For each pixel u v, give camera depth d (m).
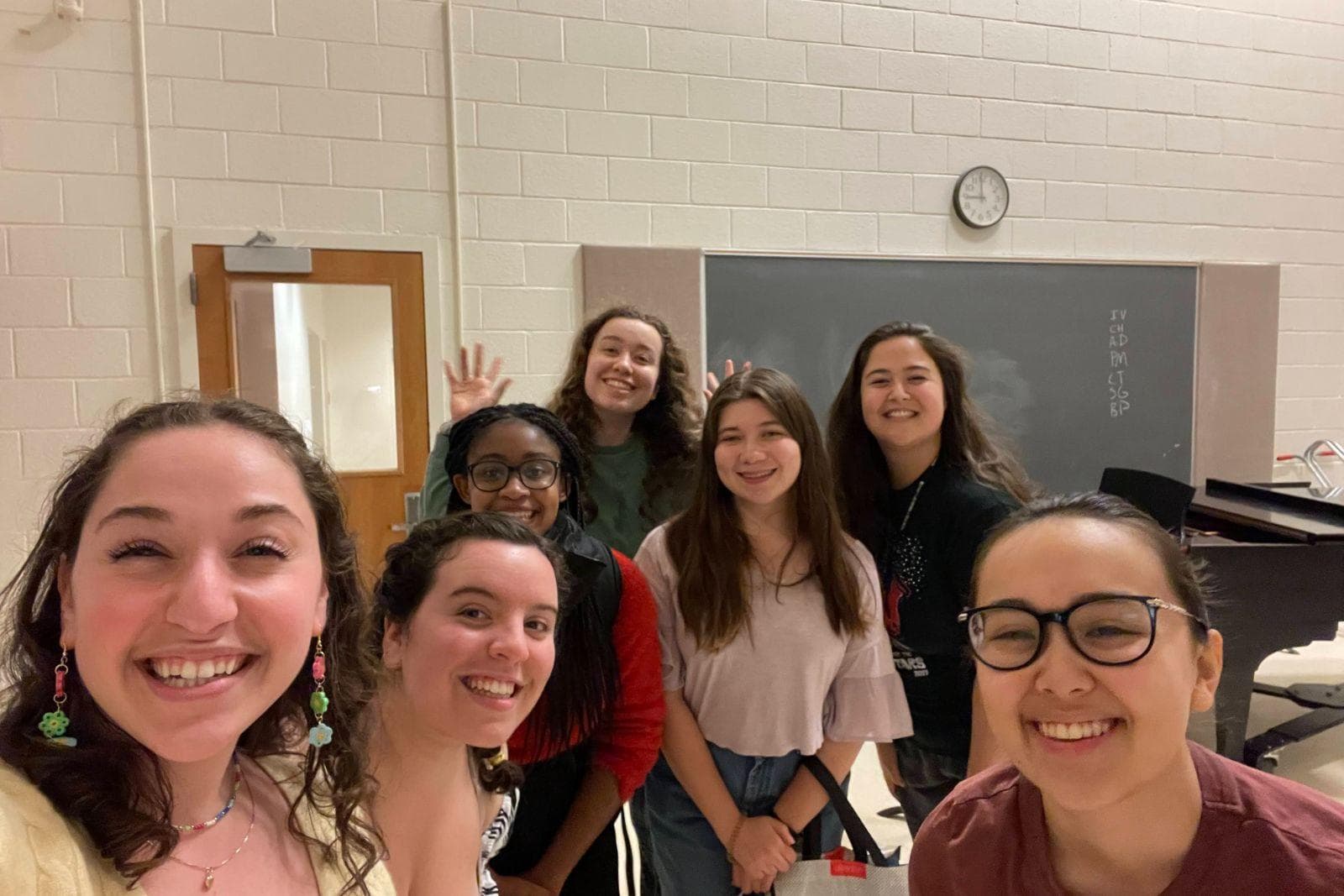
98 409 3.20
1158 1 4.28
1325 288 4.64
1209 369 4.47
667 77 3.68
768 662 1.60
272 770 0.89
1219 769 0.86
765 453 1.57
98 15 3.09
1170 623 0.81
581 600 1.44
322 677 0.86
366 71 3.36
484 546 1.12
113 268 3.18
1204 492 3.76
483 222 3.53
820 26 3.84
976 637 0.88
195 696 0.65
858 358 1.94
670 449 2.40
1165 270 4.38
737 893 1.67
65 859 0.63
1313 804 0.84
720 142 3.76
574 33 3.56
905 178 4.01
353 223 3.39
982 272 4.14
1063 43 4.16
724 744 1.62
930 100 4.01
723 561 1.62
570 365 2.52
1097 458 4.34
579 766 1.52
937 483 1.86
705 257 3.79
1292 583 2.64
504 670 1.05
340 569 0.86
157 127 3.17
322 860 0.84
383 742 1.04
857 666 1.67
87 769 0.68
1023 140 4.15
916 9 3.95
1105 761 0.81
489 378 2.93
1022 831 0.95
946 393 1.88
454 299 3.52
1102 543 0.83
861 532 1.94
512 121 3.53
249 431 0.73
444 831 1.07
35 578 0.71
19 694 0.70
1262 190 4.52
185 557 0.66
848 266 3.97
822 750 1.68
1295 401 4.65
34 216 3.09
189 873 0.74
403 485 3.52
